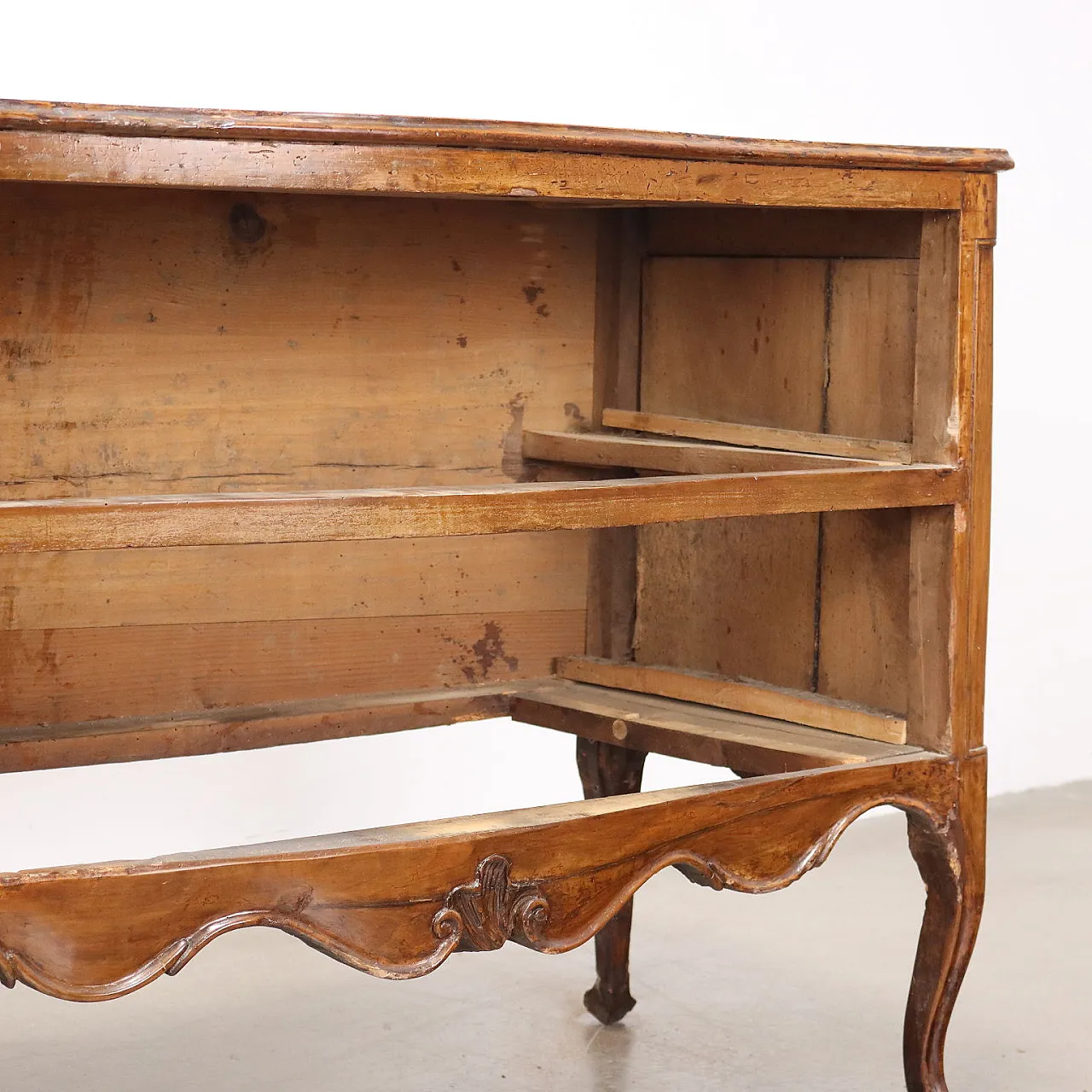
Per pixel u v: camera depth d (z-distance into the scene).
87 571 2.13
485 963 2.81
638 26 3.34
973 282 2.01
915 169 1.95
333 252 2.24
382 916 1.63
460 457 2.37
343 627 2.33
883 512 2.12
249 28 3.02
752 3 3.43
